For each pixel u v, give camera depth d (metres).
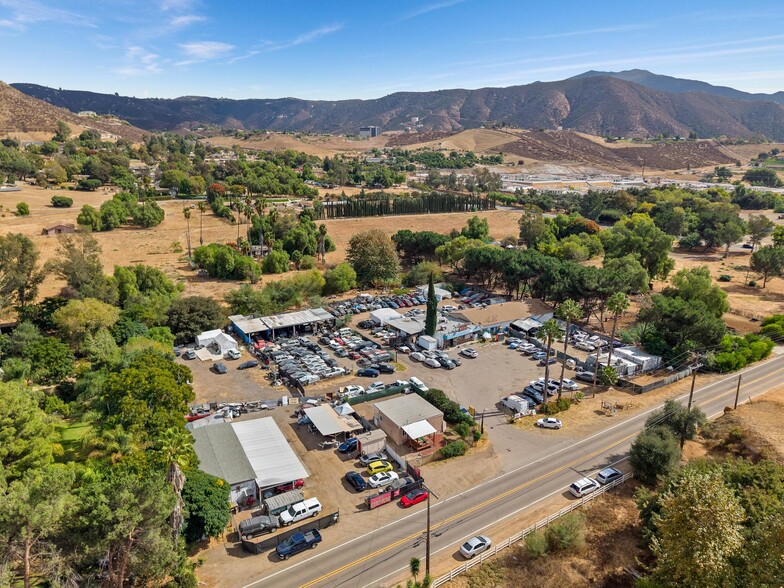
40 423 55.78
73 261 106.94
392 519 54.47
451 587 44.66
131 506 38.97
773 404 74.69
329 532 52.53
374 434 67.44
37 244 163.38
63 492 37.50
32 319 96.19
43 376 77.12
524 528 52.34
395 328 108.88
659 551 41.72
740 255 186.75
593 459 65.00
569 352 99.94
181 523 47.06
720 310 110.00
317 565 47.88
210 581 45.78
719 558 36.59
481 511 55.44
